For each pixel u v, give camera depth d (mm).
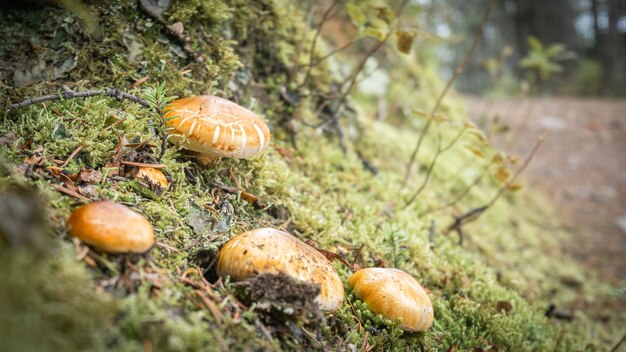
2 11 397
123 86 420
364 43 942
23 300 220
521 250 751
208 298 305
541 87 2395
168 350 256
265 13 550
